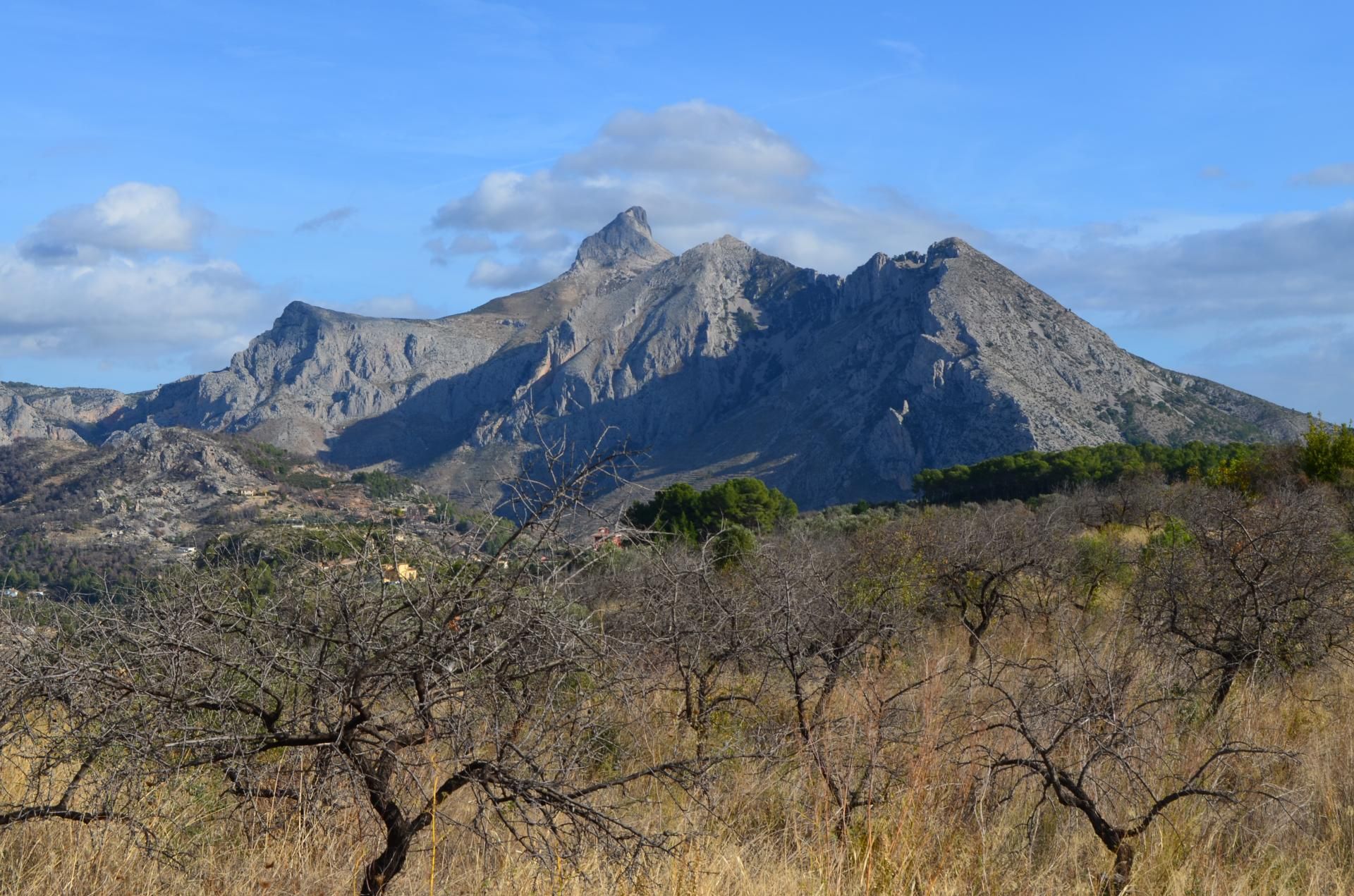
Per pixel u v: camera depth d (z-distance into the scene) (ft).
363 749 14.40
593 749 15.99
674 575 23.49
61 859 14.47
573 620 13.67
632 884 13.89
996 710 21.42
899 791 18.65
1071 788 16.67
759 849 17.01
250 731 14.06
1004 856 16.84
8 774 17.44
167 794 14.58
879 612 30.01
